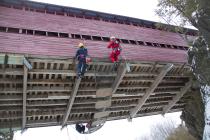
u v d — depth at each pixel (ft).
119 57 52.42
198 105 61.87
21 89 47.65
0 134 54.65
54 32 52.37
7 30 47.34
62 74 48.19
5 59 42.42
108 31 60.44
